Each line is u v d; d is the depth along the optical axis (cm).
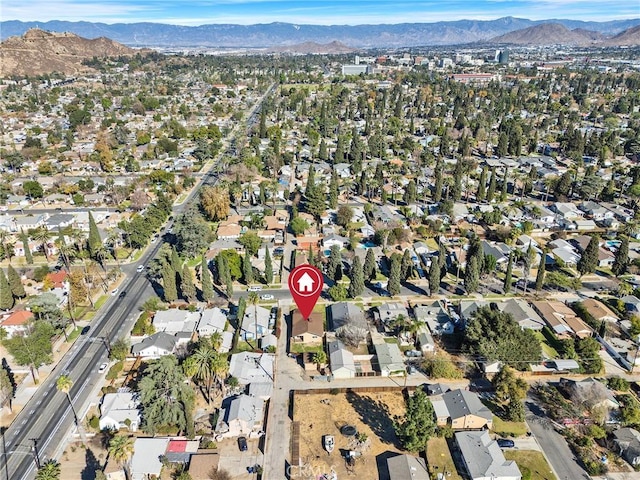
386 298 15525
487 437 9906
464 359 12594
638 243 19162
